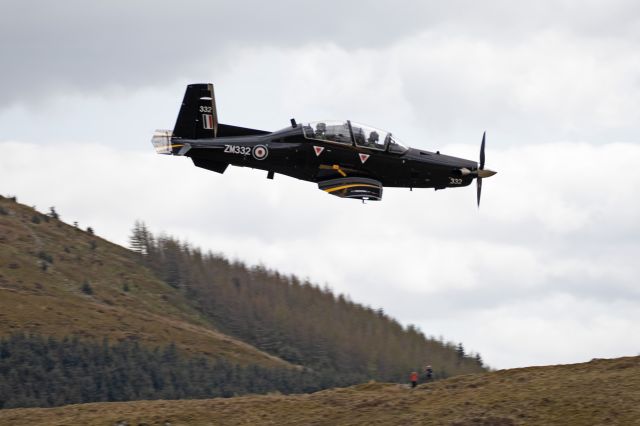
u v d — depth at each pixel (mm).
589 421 71250
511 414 74188
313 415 80000
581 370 83438
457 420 74250
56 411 85562
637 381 77312
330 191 118000
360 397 83875
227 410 82688
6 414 85562
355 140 119938
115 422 79625
